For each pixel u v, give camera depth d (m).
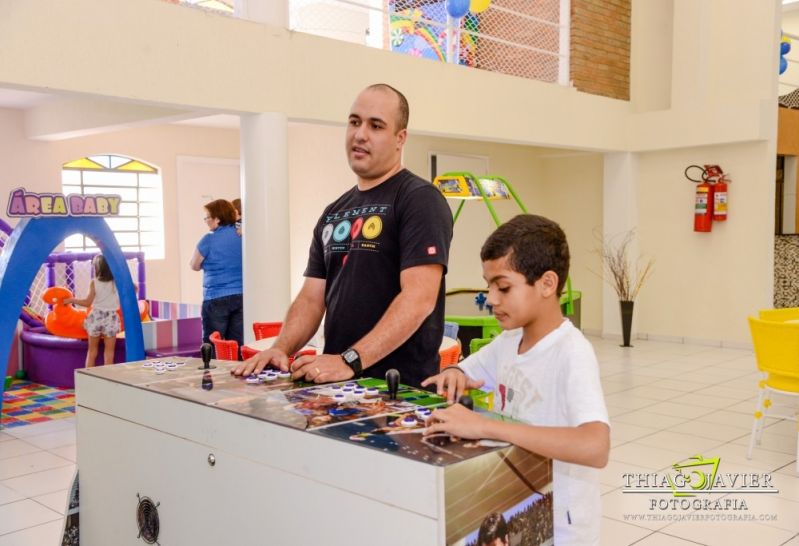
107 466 2.00
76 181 8.16
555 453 1.31
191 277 9.20
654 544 3.32
